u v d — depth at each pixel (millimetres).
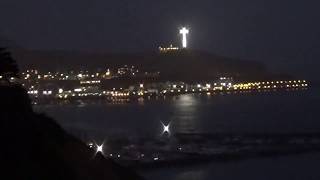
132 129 117438
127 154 69125
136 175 24578
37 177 13695
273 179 53688
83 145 22625
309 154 71125
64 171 15203
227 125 131875
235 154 69938
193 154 69875
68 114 166875
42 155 14961
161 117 161750
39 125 17922
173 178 53438
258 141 88312
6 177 12812
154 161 62938
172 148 78062
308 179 53531
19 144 14609
